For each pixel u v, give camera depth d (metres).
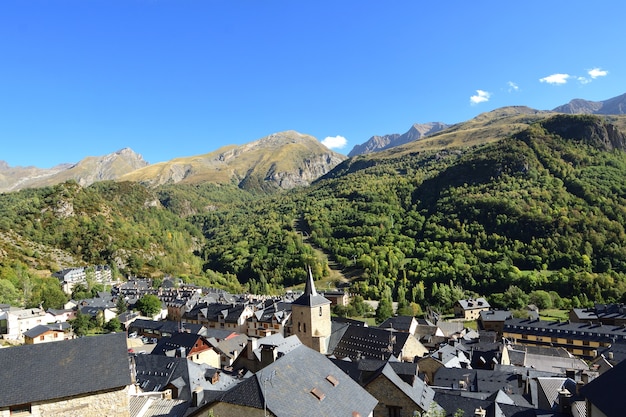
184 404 44.41
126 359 34.38
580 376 60.22
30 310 132.50
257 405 28.89
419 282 187.62
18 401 29.56
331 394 33.44
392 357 67.12
